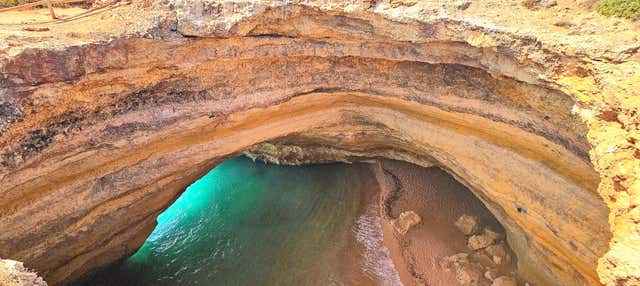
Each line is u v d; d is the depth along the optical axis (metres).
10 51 8.59
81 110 10.22
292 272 14.47
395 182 17.34
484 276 12.94
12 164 9.44
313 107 14.42
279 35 11.80
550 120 9.34
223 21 10.76
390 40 11.10
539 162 10.03
